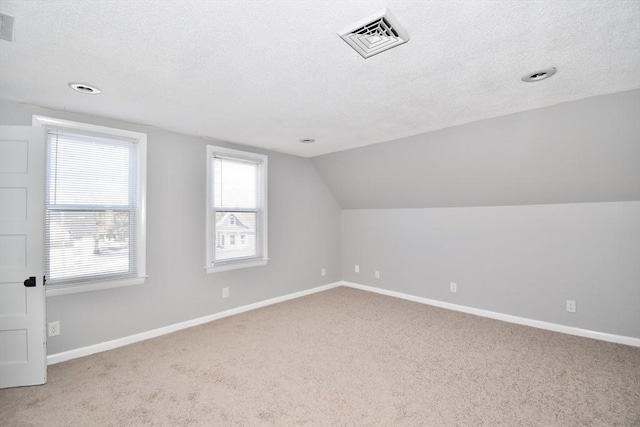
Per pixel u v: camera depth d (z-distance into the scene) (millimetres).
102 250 2971
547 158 3072
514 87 2289
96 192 2941
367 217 5293
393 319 3854
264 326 3605
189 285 3594
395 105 2648
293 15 1462
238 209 4059
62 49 1767
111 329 3031
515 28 1571
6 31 1582
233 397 2223
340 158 4574
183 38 1656
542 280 3562
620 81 2191
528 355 2859
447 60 1895
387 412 2062
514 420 1976
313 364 2703
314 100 2529
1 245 2316
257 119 3018
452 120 3049
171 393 2268
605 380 2418
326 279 5359
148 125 3219
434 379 2461
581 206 3312
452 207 4297
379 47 1735
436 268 4461
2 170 2322
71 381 2426
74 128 2814
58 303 2752
